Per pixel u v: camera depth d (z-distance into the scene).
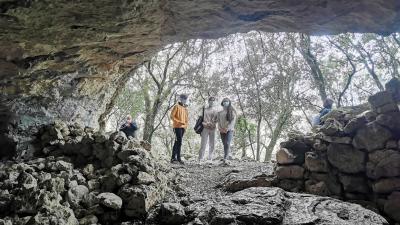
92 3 3.40
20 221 3.41
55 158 4.98
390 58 11.45
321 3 3.75
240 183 5.04
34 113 5.36
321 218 3.34
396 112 4.24
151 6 3.75
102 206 3.73
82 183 4.18
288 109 14.96
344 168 4.47
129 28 4.19
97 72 5.52
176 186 5.02
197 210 3.58
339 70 13.62
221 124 8.28
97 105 6.69
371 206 4.20
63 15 3.55
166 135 19.03
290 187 4.80
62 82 5.16
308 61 12.59
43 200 3.60
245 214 3.23
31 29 3.67
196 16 4.15
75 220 3.50
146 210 3.74
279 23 4.41
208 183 5.53
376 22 4.02
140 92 15.80
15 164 4.82
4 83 4.56
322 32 4.61
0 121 5.25
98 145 4.91
